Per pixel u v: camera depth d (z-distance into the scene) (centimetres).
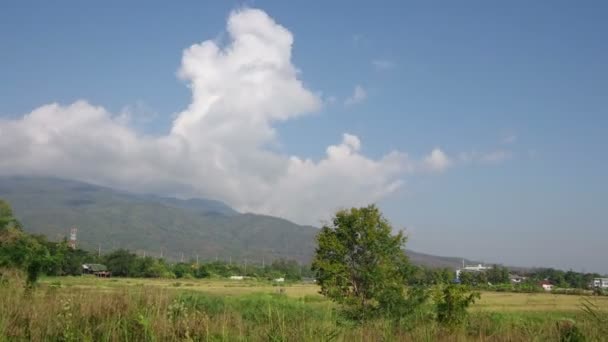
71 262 9506
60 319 1009
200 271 16288
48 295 1298
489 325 1096
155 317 1026
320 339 832
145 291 1299
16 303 1099
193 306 1173
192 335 949
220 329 958
